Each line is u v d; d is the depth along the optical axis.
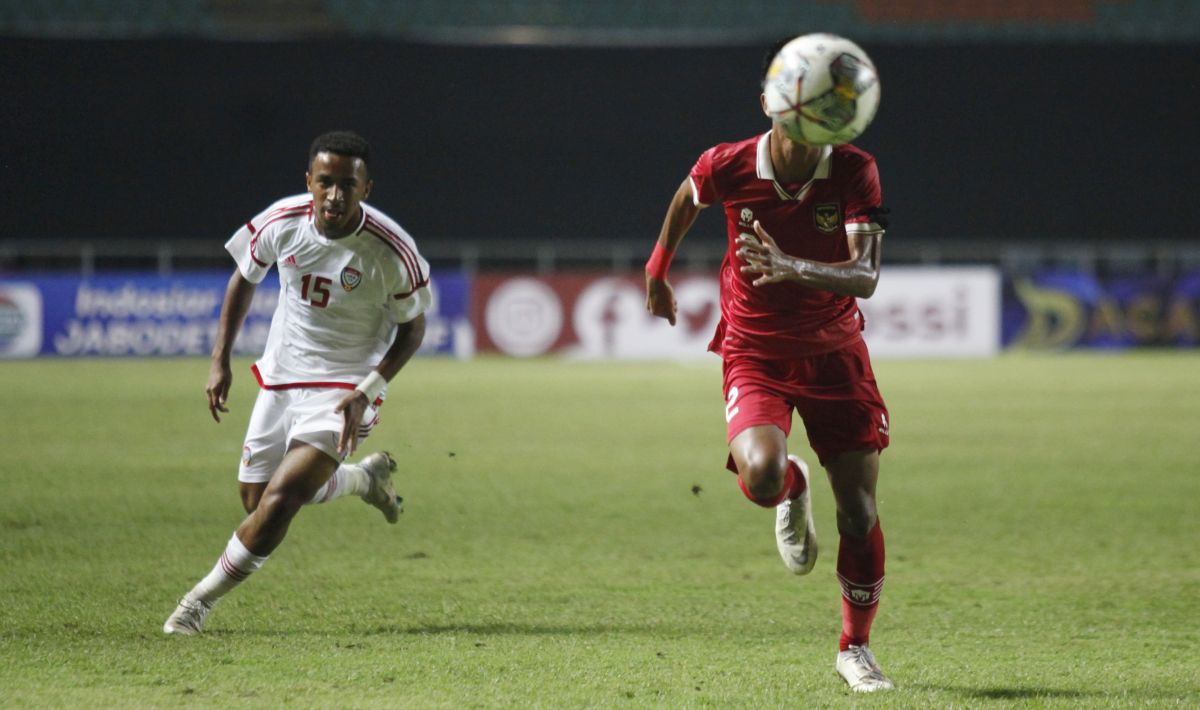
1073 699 15.63
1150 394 64.81
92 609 20.42
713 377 76.06
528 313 91.69
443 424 51.47
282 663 17.02
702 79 107.56
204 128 104.31
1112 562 25.64
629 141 107.56
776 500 15.88
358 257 19.30
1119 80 108.38
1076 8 115.38
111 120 103.12
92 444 43.91
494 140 106.88
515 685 16.03
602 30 114.62
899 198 109.00
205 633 18.88
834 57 15.12
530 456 42.25
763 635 19.31
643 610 21.06
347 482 21.58
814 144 15.52
